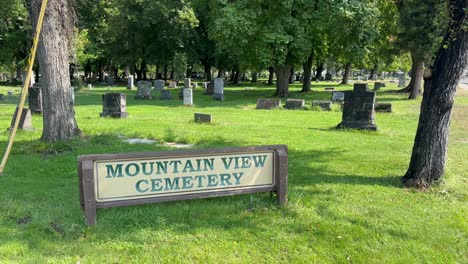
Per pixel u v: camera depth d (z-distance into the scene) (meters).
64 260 3.84
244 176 5.04
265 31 25.67
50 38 8.76
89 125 12.50
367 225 4.79
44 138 9.01
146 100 24.95
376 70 74.19
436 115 6.21
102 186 4.45
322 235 4.51
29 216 4.85
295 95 30.16
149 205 5.11
